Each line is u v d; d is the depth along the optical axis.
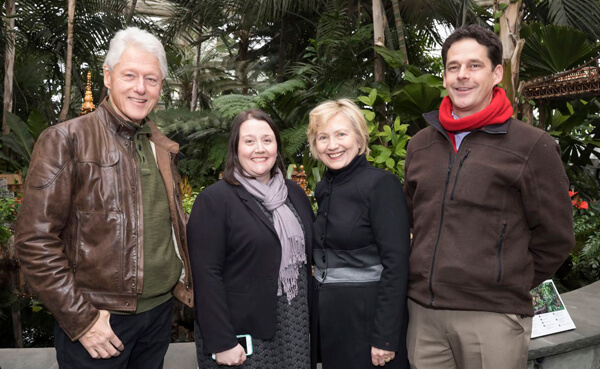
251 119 1.70
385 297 1.61
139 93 1.52
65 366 1.45
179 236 1.64
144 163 1.57
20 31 11.04
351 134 1.75
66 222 1.43
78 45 10.63
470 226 1.55
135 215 1.49
